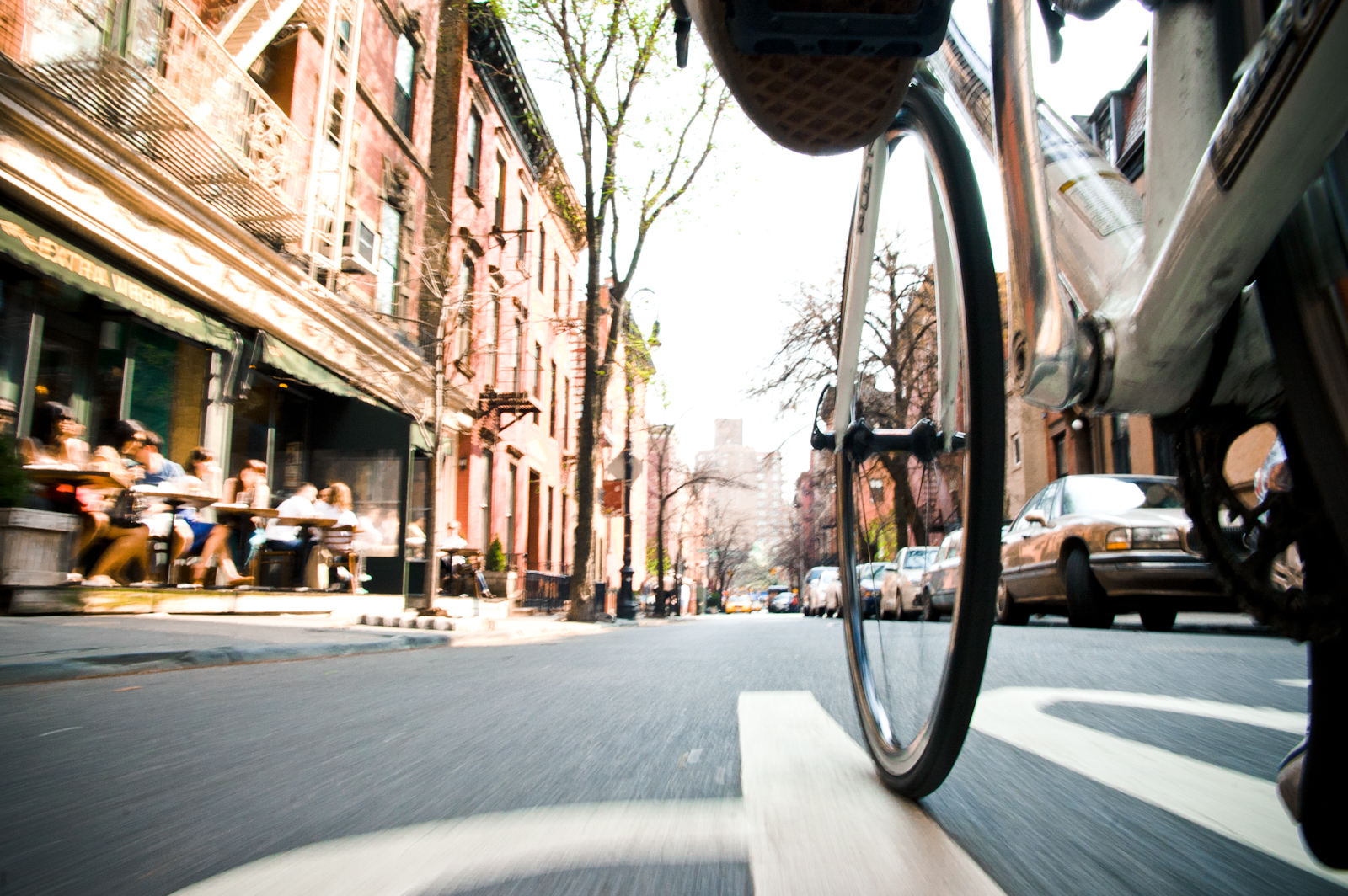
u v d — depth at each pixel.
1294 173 0.72
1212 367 0.93
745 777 1.89
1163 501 9.76
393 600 12.44
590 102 18.02
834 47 1.08
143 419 10.29
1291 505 0.86
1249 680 3.76
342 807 1.73
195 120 9.12
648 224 18.70
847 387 2.03
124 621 7.19
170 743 2.51
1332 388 0.75
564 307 31.83
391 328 15.95
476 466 21.34
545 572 27.61
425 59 18.45
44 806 1.77
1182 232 0.84
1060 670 4.20
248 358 11.80
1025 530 11.02
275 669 5.04
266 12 11.64
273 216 11.30
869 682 1.86
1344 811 0.89
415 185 17.73
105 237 9.11
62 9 8.13
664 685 3.87
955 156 1.44
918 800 1.66
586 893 1.21
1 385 8.41
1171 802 1.65
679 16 1.33
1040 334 1.07
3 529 6.99
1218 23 0.90
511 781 1.94
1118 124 10.70
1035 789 1.76
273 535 11.22
